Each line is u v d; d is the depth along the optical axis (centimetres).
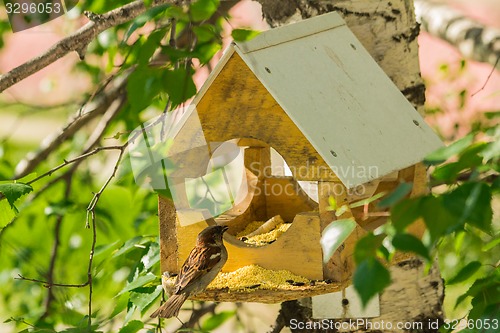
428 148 917
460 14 1502
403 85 1045
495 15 2478
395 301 1044
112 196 1584
